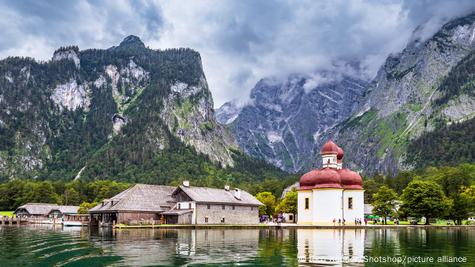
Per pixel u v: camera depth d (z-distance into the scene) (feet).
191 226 412.77
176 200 488.44
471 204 513.86
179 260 158.71
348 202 467.93
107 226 450.71
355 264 147.84
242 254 175.42
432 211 484.74
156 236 285.02
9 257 171.12
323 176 466.29
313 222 462.19
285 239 255.70
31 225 521.24
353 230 381.60
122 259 162.50
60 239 258.78
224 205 484.33
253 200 521.24
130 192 480.23
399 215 505.25
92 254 177.78
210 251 186.80
